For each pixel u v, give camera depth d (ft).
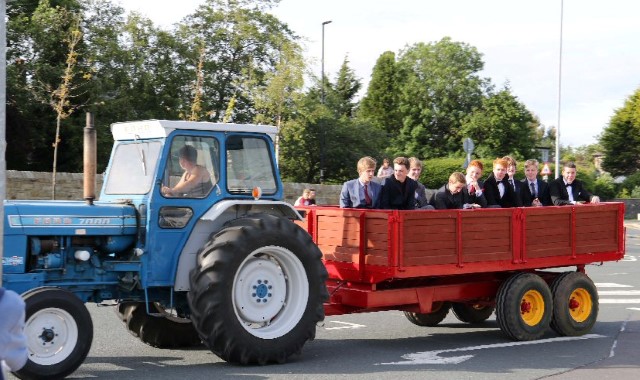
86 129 26.30
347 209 30.30
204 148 27.53
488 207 34.24
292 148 133.69
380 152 142.72
